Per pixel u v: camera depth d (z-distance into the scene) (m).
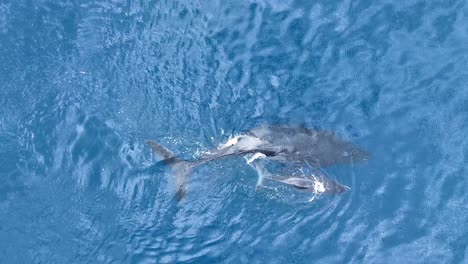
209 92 16.31
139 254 13.52
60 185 14.51
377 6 17.80
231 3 17.92
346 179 14.61
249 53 17.08
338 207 14.20
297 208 14.21
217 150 14.80
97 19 17.17
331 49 17.12
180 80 16.42
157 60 16.70
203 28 17.44
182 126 15.60
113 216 14.08
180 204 14.23
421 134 15.59
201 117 15.81
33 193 14.38
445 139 15.48
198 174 14.69
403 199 14.38
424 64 16.77
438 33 17.25
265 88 16.52
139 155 14.85
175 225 13.96
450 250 13.63
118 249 13.62
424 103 16.14
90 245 13.68
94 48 16.67
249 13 17.77
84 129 15.19
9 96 15.50
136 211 14.16
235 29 17.47
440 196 14.46
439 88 16.36
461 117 15.88
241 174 14.73
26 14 16.84
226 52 17.06
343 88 16.52
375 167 14.88
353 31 17.41
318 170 14.66
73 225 13.95
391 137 15.52
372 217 14.08
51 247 13.64
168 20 17.45
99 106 15.65
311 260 13.46
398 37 17.22
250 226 13.96
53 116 15.29
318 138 15.26
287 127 15.52
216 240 13.75
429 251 13.61
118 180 14.55
